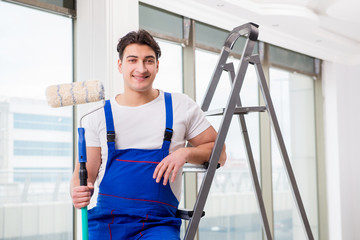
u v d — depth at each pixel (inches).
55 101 57.6
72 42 125.6
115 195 62.1
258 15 164.2
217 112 79.1
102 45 117.2
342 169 225.1
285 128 207.2
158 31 146.9
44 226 119.7
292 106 211.9
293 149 211.5
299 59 214.2
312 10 173.5
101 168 64.9
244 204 181.5
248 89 185.9
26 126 116.6
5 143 112.8
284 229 203.2
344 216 223.9
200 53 165.3
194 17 153.9
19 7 115.1
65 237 124.0
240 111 79.4
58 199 123.0
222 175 172.7
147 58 62.7
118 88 117.6
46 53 120.2
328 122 226.1
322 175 226.7
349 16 174.1
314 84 227.3
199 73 164.6
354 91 231.8
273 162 199.9
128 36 63.4
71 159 126.0
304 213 84.9
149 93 64.9
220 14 159.2
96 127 64.7
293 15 165.3
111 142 62.9
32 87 117.7
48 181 121.0
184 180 155.6
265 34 183.3
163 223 61.2
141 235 59.9
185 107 66.1
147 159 62.4
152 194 61.9
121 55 64.2
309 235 84.7
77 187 59.1
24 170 116.3
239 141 180.1
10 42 113.6
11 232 113.7
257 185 96.0
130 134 63.4
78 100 57.9
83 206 59.0
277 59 200.4
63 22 123.6
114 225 60.4
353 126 231.6
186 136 68.6
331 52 218.8
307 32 188.1
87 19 121.0
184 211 69.4
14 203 114.3
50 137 121.5
